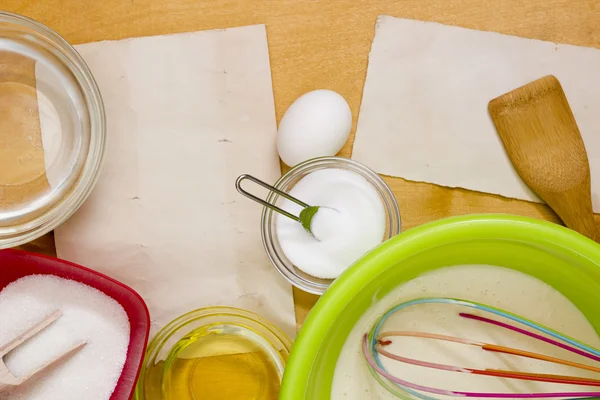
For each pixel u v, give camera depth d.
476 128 0.66
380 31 0.66
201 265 0.66
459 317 0.60
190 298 0.66
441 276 0.59
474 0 0.66
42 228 0.63
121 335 0.64
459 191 0.66
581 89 0.66
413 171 0.66
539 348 0.60
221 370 0.67
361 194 0.63
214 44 0.66
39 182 0.66
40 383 0.63
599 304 0.57
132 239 0.66
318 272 0.63
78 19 0.66
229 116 0.66
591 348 0.55
